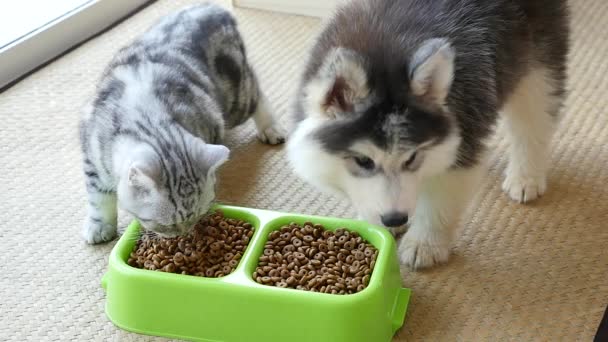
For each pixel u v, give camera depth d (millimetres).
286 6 1273
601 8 1261
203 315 767
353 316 729
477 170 811
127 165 772
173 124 834
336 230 826
